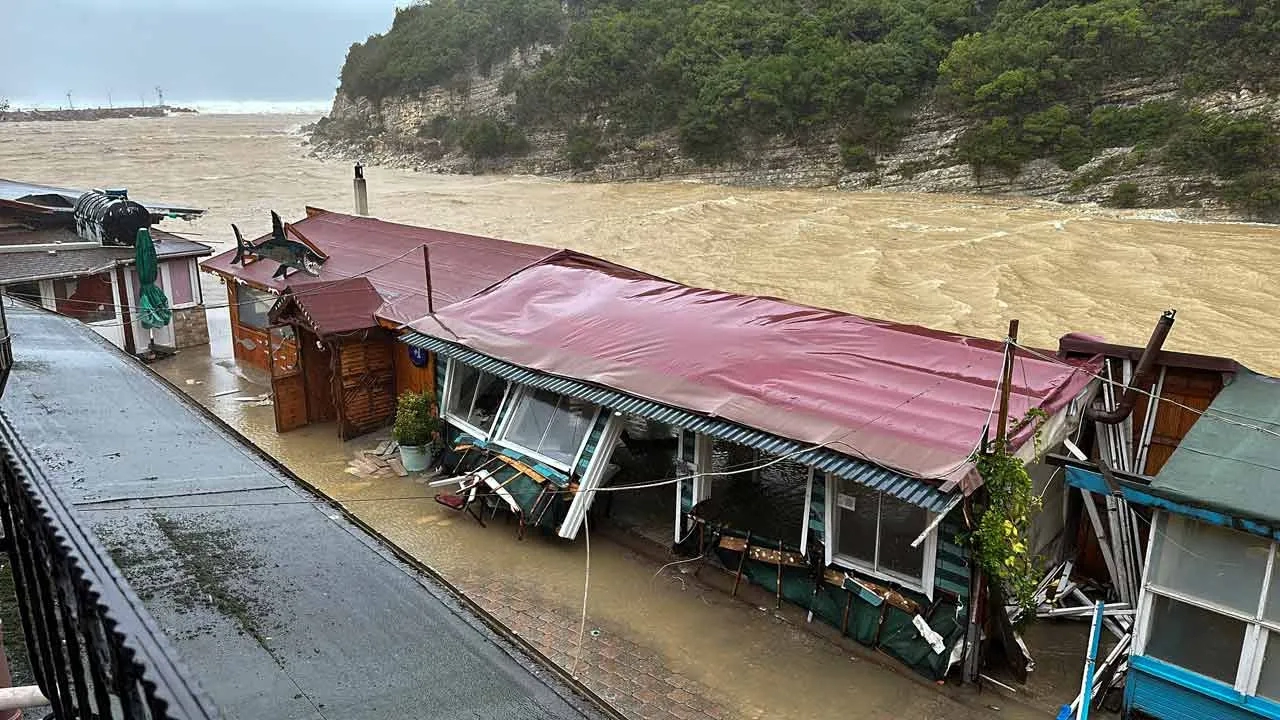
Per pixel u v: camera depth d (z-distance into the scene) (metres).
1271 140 44.16
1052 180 52.28
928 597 8.88
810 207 50.66
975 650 8.68
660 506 12.61
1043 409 9.38
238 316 19.52
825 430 9.37
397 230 19.86
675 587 10.65
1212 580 7.39
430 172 79.25
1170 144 47.69
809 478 9.70
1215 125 45.38
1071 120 52.50
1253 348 23.44
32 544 2.62
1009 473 8.42
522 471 11.84
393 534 11.93
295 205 55.16
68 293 19.22
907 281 32.00
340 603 2.98
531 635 9.60
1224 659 7.43
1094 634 8.20
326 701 2.47
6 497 2.99
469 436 13.41
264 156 92.06
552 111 74.88
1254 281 30.83
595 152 70.81
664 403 10.58
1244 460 7.76
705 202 51.12
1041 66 53.75
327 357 16.20
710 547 10.98
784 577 10.20
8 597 4.37
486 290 15.37
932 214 47.34
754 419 9.84
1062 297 29.08
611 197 58.81
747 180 64.06
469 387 13.85
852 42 66.62
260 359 19.20
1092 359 10.42
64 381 4.89
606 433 11.45
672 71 68.81
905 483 8.41
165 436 4.18
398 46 92.69
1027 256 35.31
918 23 63.03
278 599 2.89
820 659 9.23
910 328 11.88
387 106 91.19
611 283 14.68
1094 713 8.27
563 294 14.56
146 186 63.69
